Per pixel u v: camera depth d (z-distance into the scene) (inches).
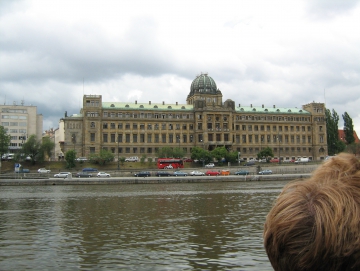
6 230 1587.1
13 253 1189.1
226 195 3043.8
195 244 1296.8
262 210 2142.0
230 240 1353.3
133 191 3540.8
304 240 156.6
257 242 1317.7
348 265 153.4
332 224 152.5
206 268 1014.4
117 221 1797.5
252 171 6437.0
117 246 1275.8
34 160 6993.1
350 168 172.7
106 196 3073.3
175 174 5792.3
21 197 3053.6
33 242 1348.4
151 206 2367.1
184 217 1904.5
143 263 1066.1
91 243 1325.0
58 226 1675.7
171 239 1379.2
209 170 6343.5
